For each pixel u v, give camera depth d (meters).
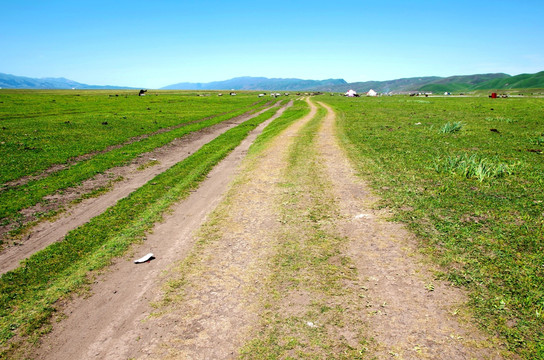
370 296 6.53
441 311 6.00
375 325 5.74
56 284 7.68
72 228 11.00
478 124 31.44
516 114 41.16
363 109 55.88
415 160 17.00
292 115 50.66
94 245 9.62
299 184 14.02
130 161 20.39
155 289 7.26
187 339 5.71
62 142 25.03
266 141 25.52
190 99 95.56
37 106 57.41
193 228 10.44
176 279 7.57
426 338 5.39
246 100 99.38
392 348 5.22
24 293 7.38
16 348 5.76
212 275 7.62
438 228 9.19
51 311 6.73
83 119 38.81
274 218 10.62
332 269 7.53
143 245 9.52
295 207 11.42
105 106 62.69
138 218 11.55
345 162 17.34
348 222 10.00
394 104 69.12
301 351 5.28
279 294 6.75
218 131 34.75
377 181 13.75
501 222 9.42
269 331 5.75
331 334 5.60
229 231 9.91
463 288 6.60
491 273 7.04
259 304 6.49
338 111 52.91
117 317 6.44
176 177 16.72
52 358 5.52
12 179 16.03
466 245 8.22
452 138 23.33
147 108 60.56
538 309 5.90
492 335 5.39
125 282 7.64
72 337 5.99
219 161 20.27
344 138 24.69
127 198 13.66
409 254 7.97
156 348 5.56
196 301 6.72
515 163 15.84
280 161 18.41
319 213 10.80
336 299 6.49
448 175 14.18
